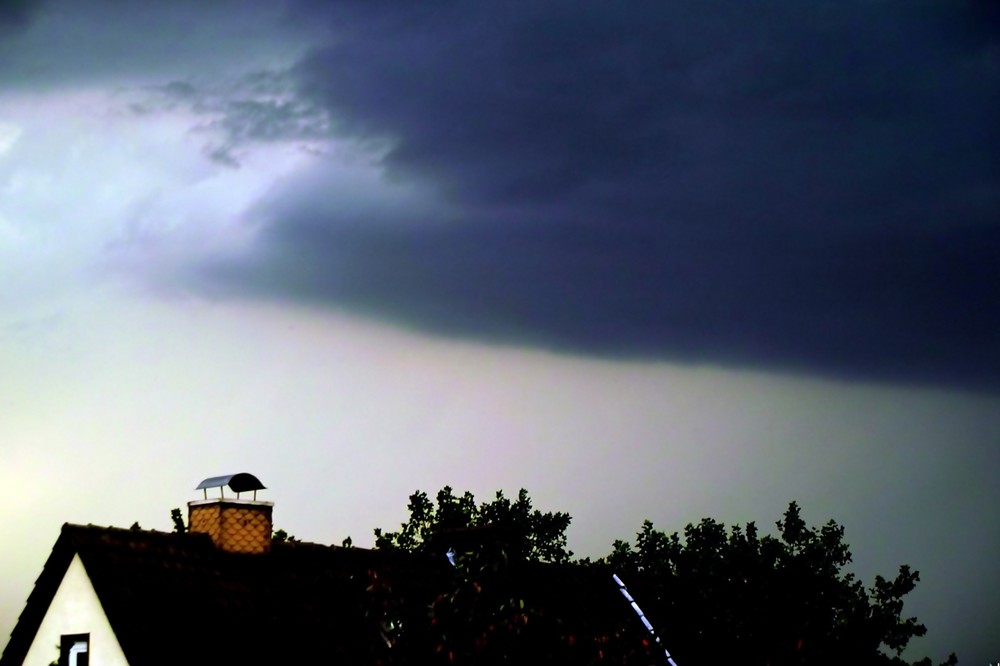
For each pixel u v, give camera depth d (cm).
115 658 2269
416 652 1930
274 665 2367
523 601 1959
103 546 2370
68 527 2377
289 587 2536
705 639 2338
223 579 2467
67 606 2397
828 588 2484
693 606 2377
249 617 2411
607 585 2886
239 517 2578
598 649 1984
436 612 1933
